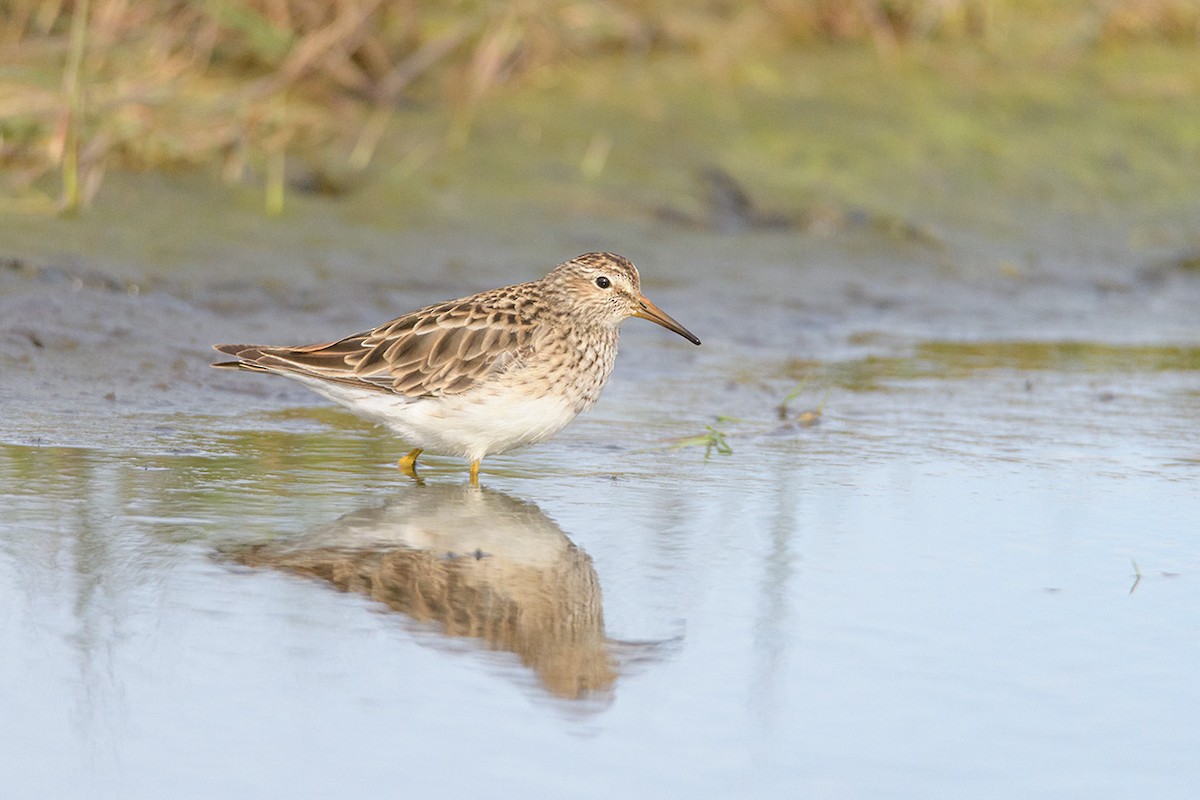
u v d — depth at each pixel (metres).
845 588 9.15
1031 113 21.72
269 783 6.55
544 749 6.94
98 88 17.75
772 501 11.05
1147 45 23.61
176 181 17.66
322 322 15.34
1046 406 14.30
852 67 22.03
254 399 13.63
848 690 7.66
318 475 11.50
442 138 19.36
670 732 7.16
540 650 8.06
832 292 18.06
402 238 17.42
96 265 15.50
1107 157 21.14
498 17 20.31
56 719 7.07
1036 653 8.18
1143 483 11.73
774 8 22.33
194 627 8.19
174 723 7.07
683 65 21.47
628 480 11.63
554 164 19.25
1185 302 18.84
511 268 17.17
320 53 19.31
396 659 7.88
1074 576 9.48
